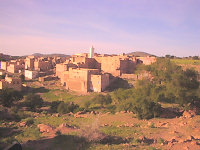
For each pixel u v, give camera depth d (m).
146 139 21.41
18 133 24.09
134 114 37.62
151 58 94.19
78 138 19.98
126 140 21.19
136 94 40.38
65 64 94.69
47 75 104.50
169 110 36.75
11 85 74.50
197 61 103.44
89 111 47.31
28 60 114.38
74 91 79.69
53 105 55.19
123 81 81.62
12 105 55.25
